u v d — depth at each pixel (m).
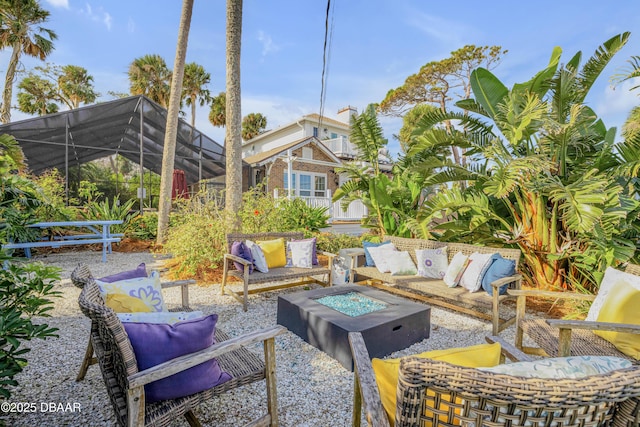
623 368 0.89
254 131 24.97
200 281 5.05
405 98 16.77
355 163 7.82
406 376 0.88
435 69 15.10
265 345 1.71
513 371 0.96
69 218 7.34
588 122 4.54
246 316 3.61
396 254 4.27
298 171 14.68
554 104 3.97
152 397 1.42
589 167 3.98
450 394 0.88
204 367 1.52
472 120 4.75
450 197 4.70
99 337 1.72
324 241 7.03
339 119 20.73
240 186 5.69
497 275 3.39
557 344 2.12
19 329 1.84
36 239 6.25
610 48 3.70
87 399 2.05
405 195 6.14
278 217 6.44
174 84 7.55
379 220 6.25
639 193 4.34
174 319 1.63
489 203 4.98
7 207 4.57
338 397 2.16
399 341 2.80
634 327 1.86
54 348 2.73
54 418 1.87
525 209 4.43
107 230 6.64
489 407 0.85
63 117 8.68
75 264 6.04
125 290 2.02
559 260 4.23
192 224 5.37
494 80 4.52
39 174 9.02
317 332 2.81
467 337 3.16
